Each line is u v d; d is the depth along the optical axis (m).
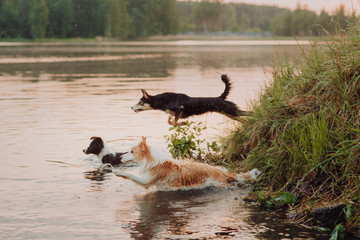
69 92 15.48
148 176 6.21
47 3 94.50
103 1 98.25
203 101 7.89
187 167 6.30
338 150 5.53
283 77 7.38
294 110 6.66
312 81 6.84
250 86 16.12
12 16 88.81
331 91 6.40
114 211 5.32
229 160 7.18
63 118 10.79
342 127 5.81
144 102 8.12
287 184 5.85
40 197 5.78
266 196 5.68
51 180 6.50
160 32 117.88
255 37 129.00
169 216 5.16
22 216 5.13
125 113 11.46
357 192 5.09
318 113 6.26
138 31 109.19
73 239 4.53
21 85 17.64
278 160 6.18
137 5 113.94
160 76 21.09
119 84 17.84
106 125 10.06
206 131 9.46
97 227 4.84
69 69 25.69
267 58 33.50
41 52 45.03
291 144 6.22
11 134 9.16
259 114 7.14
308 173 5.66
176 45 70.69
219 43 81.00
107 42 87.94
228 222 4.99
